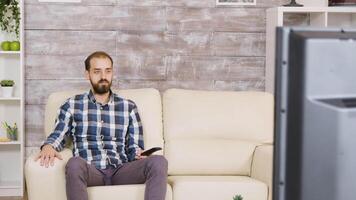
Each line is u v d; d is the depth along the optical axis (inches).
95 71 134.3
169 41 192.2
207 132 142.3
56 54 189.3
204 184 124.0
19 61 191.2
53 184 119.7
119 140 135.0
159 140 140.3
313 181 30.3
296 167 30.5
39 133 190.9
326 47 30.2
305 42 30.0
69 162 118.5
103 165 129.7
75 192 116.3
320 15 185.0
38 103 190.1
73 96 137.9
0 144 188.4
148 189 118.2
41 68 189.2
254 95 147.1
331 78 30.4
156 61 192.2
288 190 31.0
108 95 137.4
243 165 137.6
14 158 193.9
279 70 31.0
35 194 119.8
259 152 133.7
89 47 190.1
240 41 194.1
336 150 30.1
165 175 120.0
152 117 141.3
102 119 135.1
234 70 194.7
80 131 134.0
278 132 31.0
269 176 125.5
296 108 30.4
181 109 143.9
